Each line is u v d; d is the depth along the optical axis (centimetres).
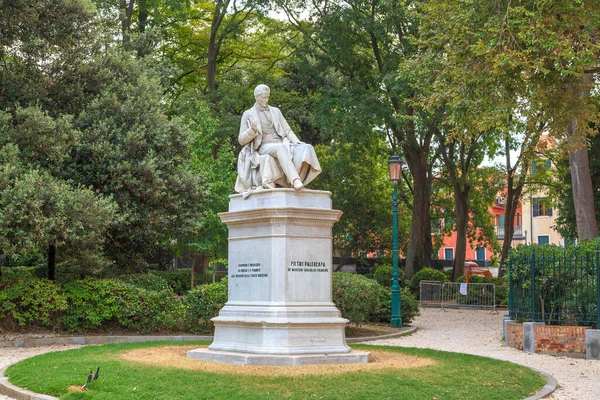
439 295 3303
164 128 2078
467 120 1838
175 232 2175
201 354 1209
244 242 1253
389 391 938
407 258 3834
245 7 3528
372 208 4662
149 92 2147
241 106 3731
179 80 3959
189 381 970
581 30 1645
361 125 3203
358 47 3669
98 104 2011
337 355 1161
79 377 1015
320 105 3334
